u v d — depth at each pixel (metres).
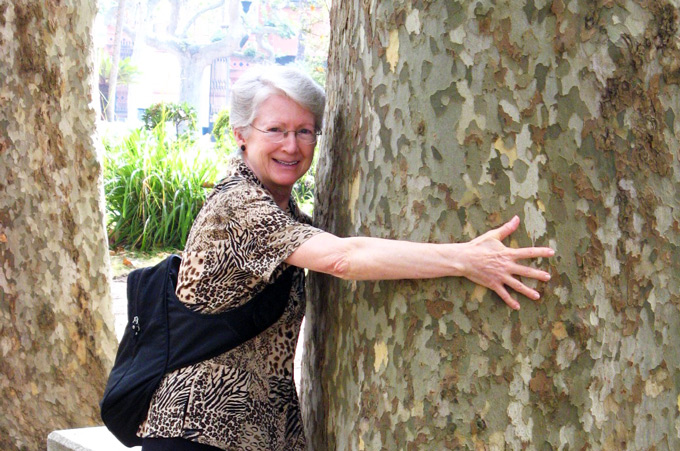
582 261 2.04
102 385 5.23
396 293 2.15
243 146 2.47
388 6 2.15
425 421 2.10
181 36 46.84
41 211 5.06
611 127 2.03
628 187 2.05
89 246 5.17
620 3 2.01
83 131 5.12
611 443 2.07
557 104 2.01
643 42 2.02
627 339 2.07
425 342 2.10
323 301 2.51
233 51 46.69
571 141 2.02
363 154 2.25
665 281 2.09
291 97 2.36
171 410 2.29
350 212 2.31
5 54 4.98
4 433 5.18
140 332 2.44
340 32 2.46
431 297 2.09
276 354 2.43
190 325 2.35
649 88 2.05
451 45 2.04
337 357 2.38
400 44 2.13
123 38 46.81
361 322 2.26
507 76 2.02
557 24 2.00
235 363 2.35
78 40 5.05
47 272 5.08
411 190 2.12
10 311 5.09
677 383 2.12
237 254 2.25
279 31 49.41
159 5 46.22
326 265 2.13
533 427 2.05
